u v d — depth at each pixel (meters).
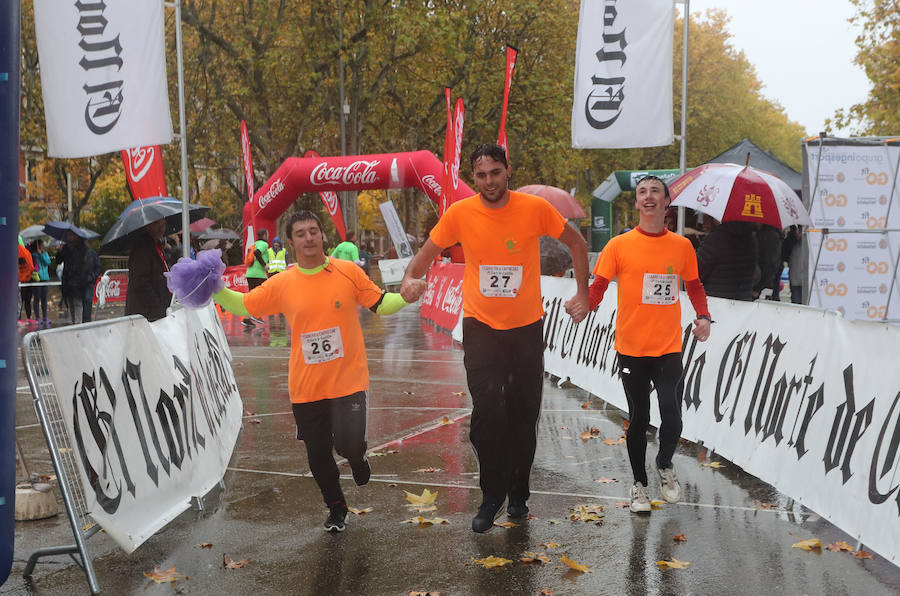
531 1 32.69
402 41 30.39
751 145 17.02
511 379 4.73
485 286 4.63
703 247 7.48
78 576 4.13
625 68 9.55
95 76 8.50
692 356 7.04
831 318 5.06
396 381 10.16
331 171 19.73
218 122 34.50
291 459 6.43
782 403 5.48
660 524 4.82
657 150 49.19
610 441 6.96
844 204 11.02
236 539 4.64
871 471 4.34
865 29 25.00
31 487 5.21
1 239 3.62
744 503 5.23
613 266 5.18
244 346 14.06
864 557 4.24
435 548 4.46
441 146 35.25
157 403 4.93
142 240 6.54
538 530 4.74
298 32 31.20
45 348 3.83
